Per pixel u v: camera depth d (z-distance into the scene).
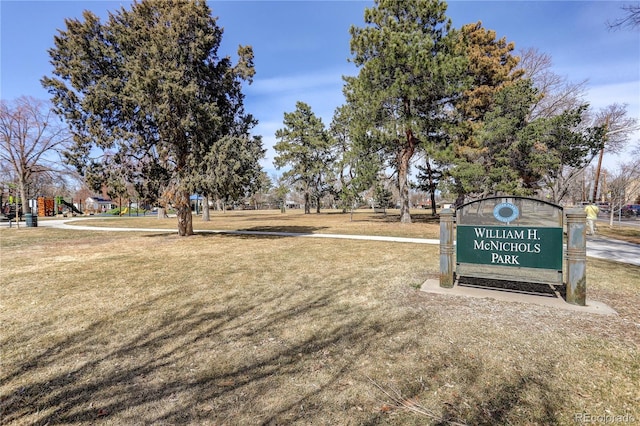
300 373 2.77
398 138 16.70
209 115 11.28
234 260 8.22
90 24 11.62
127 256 9.04
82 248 10.82
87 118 11.52
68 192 60.59
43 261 8.35
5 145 30.53
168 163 13.01
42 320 4.13
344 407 2.30
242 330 3.74
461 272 5.14
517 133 16.05
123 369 2.90
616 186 25.75
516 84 17.23
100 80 11.48
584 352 3.01
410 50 14.58
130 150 11.74
